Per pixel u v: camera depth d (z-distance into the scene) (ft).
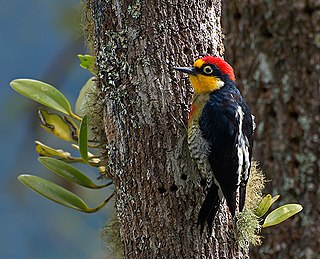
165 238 30.60
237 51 45.83
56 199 33.58
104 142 33.91
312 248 43.11
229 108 32.63
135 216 31.04
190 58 31.55
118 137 31.40
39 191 33.50
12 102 62.59
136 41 30.99
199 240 30.68
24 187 63.41
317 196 43.39
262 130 44.68
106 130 31.96
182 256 30.55
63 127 35.06
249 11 45.24
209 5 32.12
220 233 31.19
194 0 31.60
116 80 31.27
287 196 43.83
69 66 62.90
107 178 34.14
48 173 60.44
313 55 43.91
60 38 64.54
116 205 31.99
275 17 44.45
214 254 30.91
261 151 44.62
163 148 30.91
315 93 43.83
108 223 34.68
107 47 31.45
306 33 43.98
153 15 30.99
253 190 34.14
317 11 43.80
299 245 43.34
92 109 34.06
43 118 34.91
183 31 31.37
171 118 31.01
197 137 31.27
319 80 43.83
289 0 44.21
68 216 64.34
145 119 30.94
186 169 31.04
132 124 31.01
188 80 31.71
